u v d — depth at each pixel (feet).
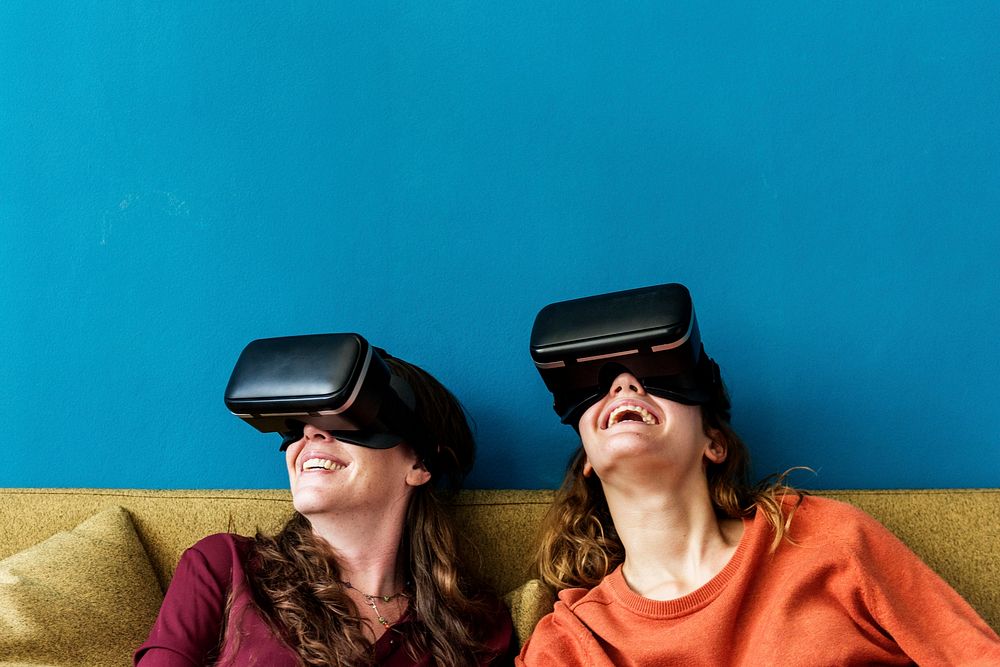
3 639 4.04
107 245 5.76
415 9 5.67
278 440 5.49
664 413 4.10
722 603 3.88
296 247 5.64
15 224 5.84
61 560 4.50
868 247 5.23
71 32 5.92
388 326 5.54
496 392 5.42
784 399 5.20
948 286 5.16
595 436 4.17
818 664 3.59
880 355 5.17
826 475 5.13
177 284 5.68
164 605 4.14
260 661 3.90
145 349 5.65
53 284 5.77
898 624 3.71
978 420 5.08
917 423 5.11
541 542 4.68
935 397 5.12
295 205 5.66
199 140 5.76
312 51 5.74
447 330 5.49
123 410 5.63
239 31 5.81
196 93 5.80
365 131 5.66
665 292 4.01
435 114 5.62
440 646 4.27
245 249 5.66
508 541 4.84
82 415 5.65
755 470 5.16
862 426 5.14
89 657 4.22
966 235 5.18
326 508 4.25
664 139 5.42
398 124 5.64
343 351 4.11
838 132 5.30
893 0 5.33
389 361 4.80
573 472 4.76
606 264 5.41
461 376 5.46
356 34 5.71
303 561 4.30
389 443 4.34
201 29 5.83
